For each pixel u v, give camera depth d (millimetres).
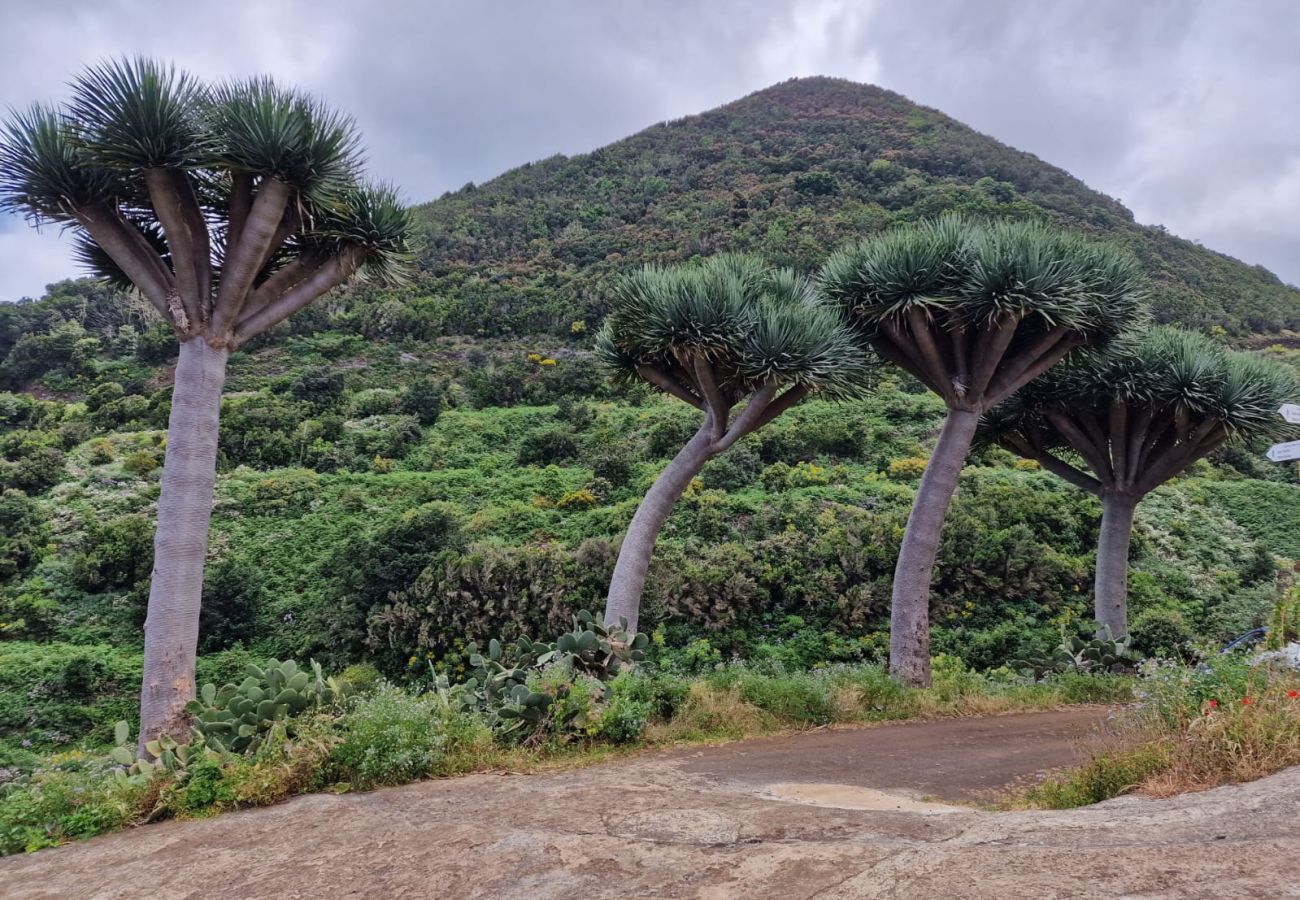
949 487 10453
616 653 8250
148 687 6801
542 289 42906
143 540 18922
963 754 6398
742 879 3092
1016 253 10031
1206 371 12273
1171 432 13141
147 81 7215
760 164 60062
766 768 5797
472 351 36500
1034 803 4488
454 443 27703
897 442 25812
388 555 16562
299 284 8375
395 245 8594
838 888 2871
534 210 56312
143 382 33344
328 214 8133
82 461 25328
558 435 26469
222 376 7629
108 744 13289
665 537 18766
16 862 4258
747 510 20172
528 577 15531
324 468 25266
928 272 10141
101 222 7586
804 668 14375
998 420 13414
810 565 16938
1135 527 20453
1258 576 19031
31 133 7383
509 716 6449
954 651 14797
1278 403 12430
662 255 44094
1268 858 2611
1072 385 12719
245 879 3586
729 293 9727
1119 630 12641
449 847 3754
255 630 16844
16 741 13094
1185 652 13562
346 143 8156
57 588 18281
